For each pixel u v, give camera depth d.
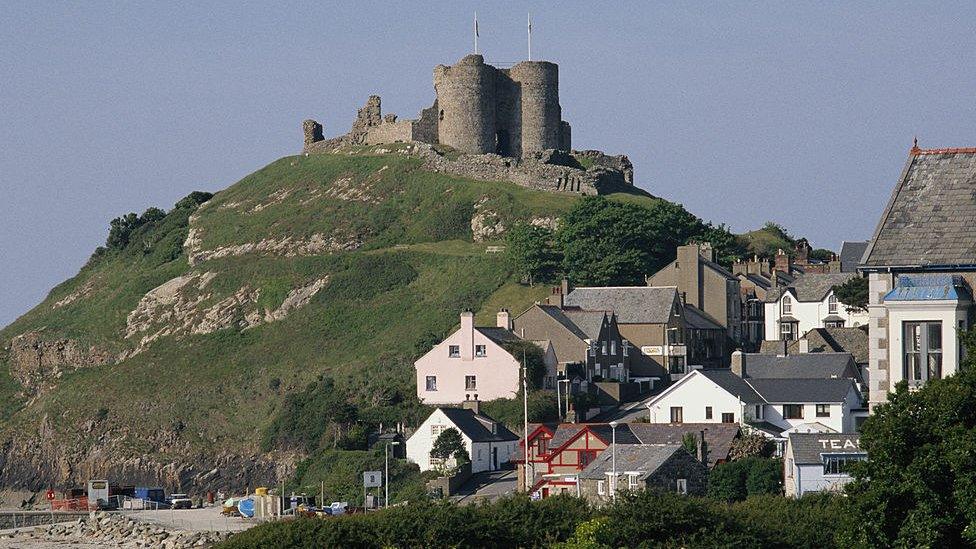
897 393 166.75
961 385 161.75
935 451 160.00
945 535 159.12
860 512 163.88
